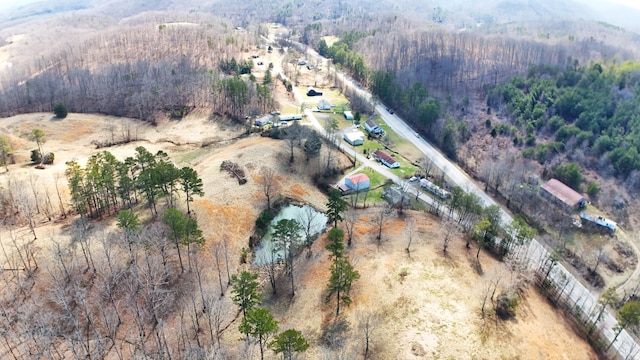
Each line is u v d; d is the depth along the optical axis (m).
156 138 158.25
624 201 136.50
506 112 190.62
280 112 190.25
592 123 164.00
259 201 118.62
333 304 84.75
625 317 81.44
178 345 74.88
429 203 128.38
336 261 80.75
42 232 93.56
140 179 97.88
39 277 82.12
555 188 137.88
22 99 182.25
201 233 94.81
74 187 95.50
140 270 85.75
